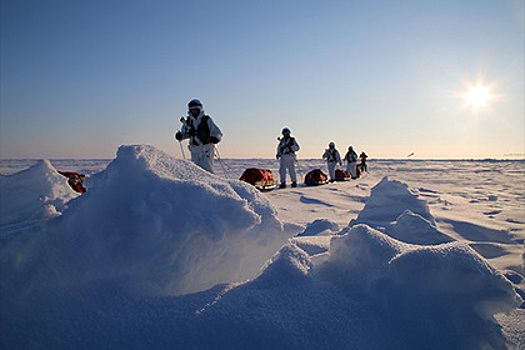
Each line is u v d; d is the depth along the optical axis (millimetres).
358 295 1013
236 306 886
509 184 9648
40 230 959
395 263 1000
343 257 1193
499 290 926
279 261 1112
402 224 2279
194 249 988
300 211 4527
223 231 997
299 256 1169
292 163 9297
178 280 964
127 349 737
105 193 1006
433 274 941
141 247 906
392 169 24766
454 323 894
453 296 941
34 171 1729
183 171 1242
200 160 4977
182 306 875
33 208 1603
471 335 877
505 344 879
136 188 1032
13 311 775
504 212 3820
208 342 772
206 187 1079
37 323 758
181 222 959
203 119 4898
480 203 4973
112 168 1040
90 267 883
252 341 779
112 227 937
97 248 907
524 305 1230
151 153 1187
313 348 781
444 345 856
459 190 7543
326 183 10453
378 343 841
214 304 891
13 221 1480
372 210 3064
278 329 809
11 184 1623
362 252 1129
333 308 925
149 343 755
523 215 3545
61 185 1836
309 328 837
